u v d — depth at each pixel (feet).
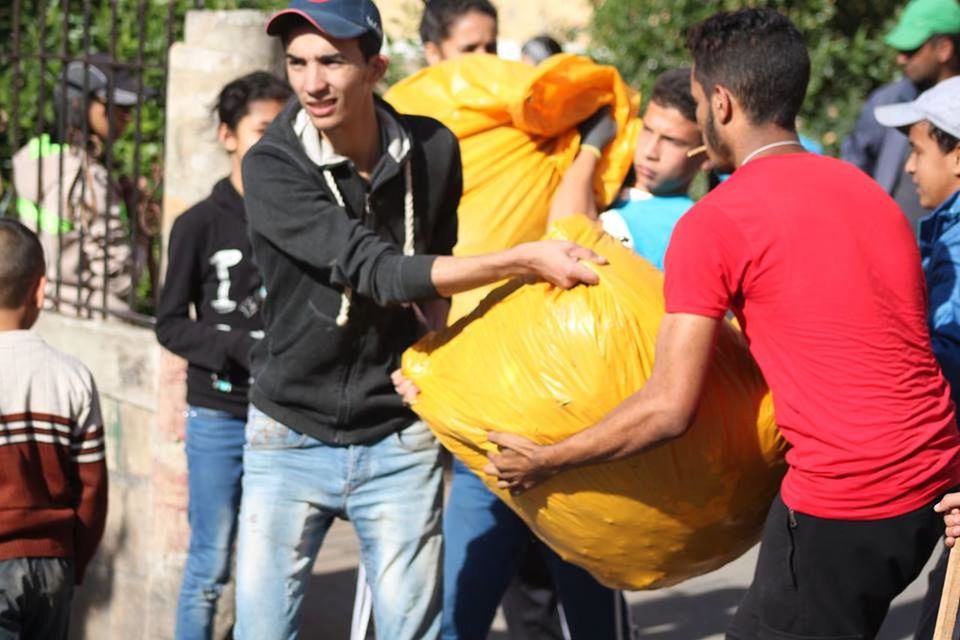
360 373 16.84
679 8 39.83
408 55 40.14
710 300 14.47
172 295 20.81
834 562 14.73
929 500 14.69
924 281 15.28
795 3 40.68
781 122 15.20
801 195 14.66
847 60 40.98
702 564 16.17
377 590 17.37
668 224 19.56
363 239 15.96
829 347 14.43
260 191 16.37
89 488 17.88
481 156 20.31
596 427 14.88
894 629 25.32
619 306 15.40
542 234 20.43
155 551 23.52
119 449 24.30
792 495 14.87
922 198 17.66
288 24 16.02
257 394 17.30
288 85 20.92
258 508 17.22
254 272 20.83
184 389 22.94
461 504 20.12
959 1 27.07
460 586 20.07
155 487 23.43
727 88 15.17
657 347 14.70
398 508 17.19
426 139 17.21
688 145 19.49
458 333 16.46
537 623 21.99
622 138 20.81
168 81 23.22
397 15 48.55
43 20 26.45
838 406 14.47
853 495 14.52
